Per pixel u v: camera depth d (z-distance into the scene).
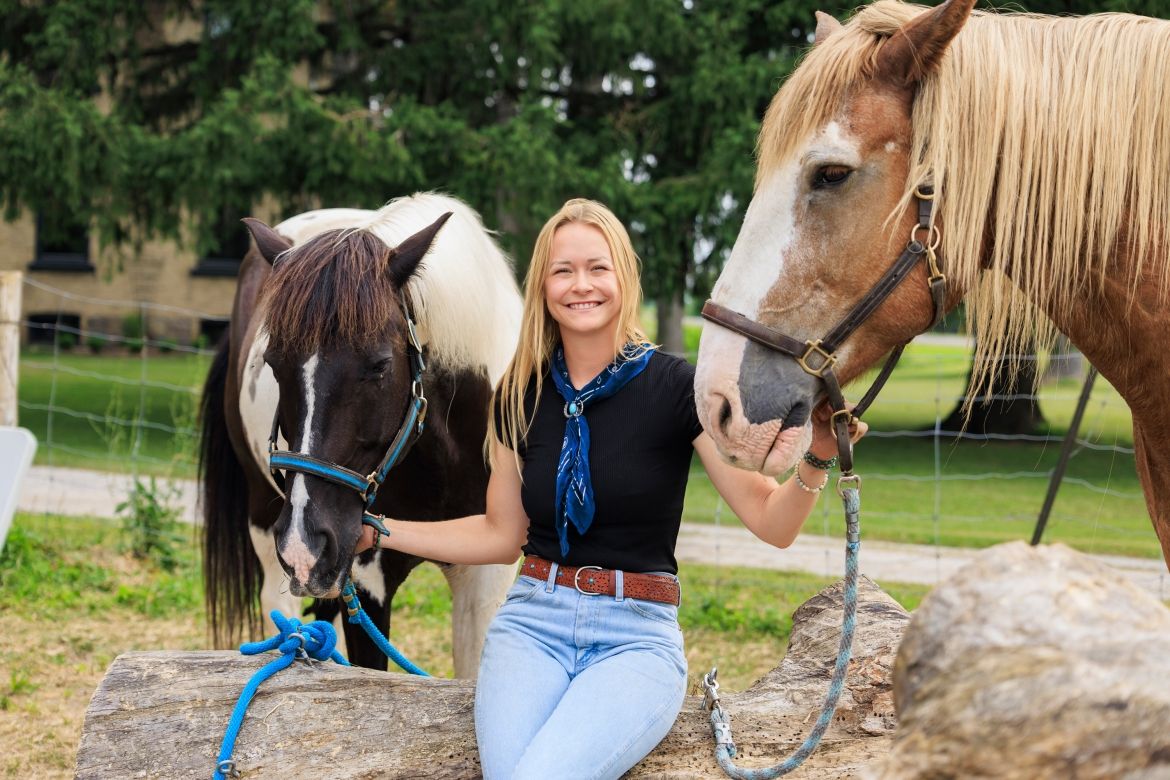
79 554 6.31
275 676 2.21
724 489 2.09
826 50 1.95
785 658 2.42
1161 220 1.94
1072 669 1.22
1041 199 1.93
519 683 1.93
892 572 6.75
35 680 4.38
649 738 1.89
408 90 10.85
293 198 10.22
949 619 1.32
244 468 3.53
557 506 2.02
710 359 1.93
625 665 1.92
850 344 1.93
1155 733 1.17
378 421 2.33
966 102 1.89
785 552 7.33
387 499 2.89
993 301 2.03
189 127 10.52
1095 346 2.07
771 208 1.92
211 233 10.38
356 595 2.67
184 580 5.95
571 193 9.75
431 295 2.61
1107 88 1.91
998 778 1.22
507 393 2.19
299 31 9.70
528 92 10.16
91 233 11.16
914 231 1.90
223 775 2.03
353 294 2.26
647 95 11.48
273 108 9.20
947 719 1.26
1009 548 1.36
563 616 2.01
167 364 17.86
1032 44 1.95
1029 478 10.48
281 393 2.35
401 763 2.03
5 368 5.87
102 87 11.31
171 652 2.32
